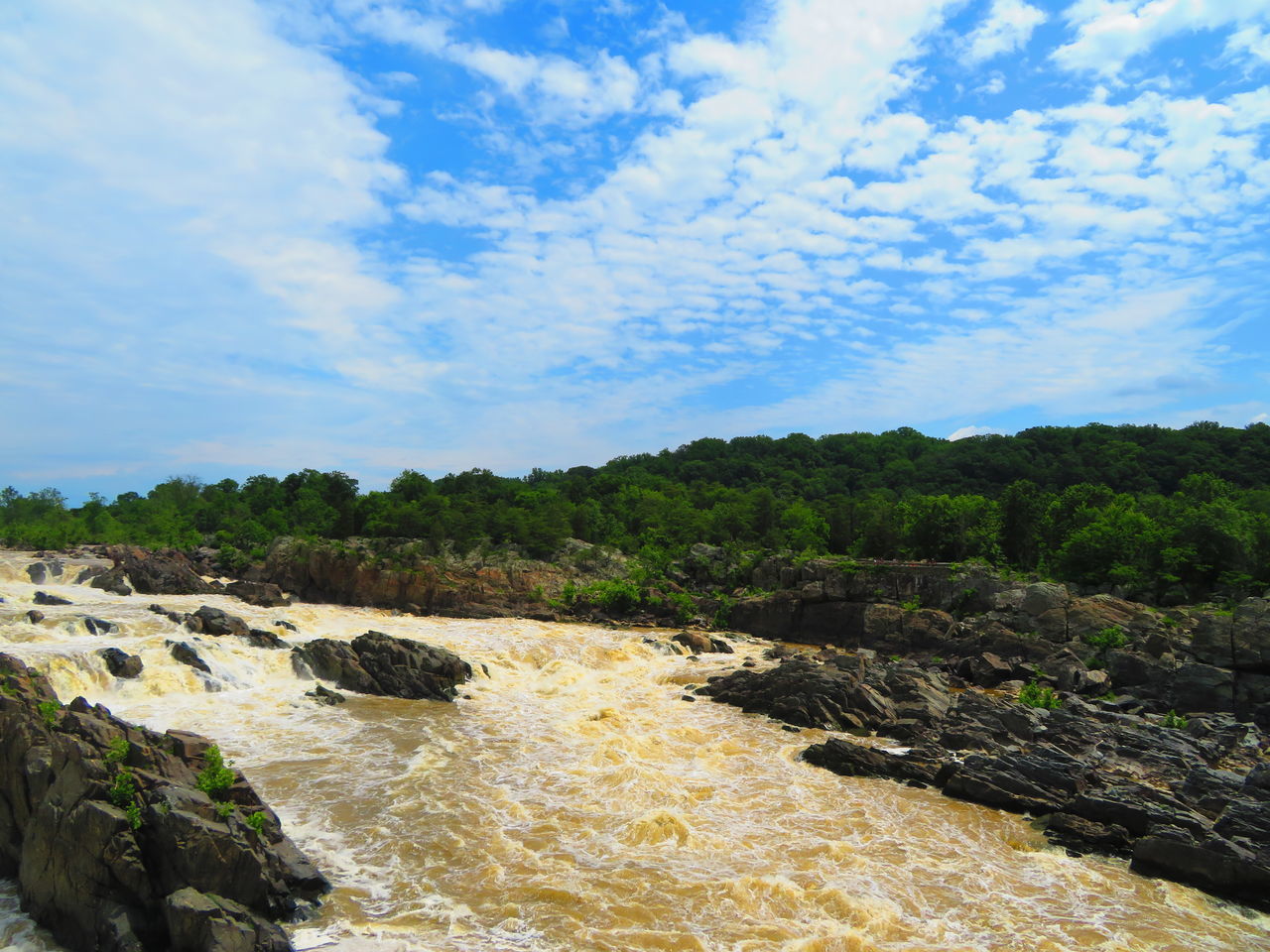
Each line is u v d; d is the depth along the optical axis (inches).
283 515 5620.1
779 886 1136.2
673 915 1049.5
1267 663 2252.7
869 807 1488.7
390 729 1813.5
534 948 957.8
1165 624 2635.3
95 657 1852.9
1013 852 1318.9
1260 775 1414.9
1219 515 3282.5
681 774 1621.6
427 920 1007.6
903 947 1012.5
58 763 971.3
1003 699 2117.4
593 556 4635.8
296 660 2192.4
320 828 1262.3
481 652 2667.3
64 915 917.8
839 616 3378.4
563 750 1717.5
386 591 3710.6
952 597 3250.5
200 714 1815.9
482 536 4559.5
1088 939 1055.0
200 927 850.8
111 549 3870.6
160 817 909.2
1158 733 1802.4
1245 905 1162.0
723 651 3061.0
